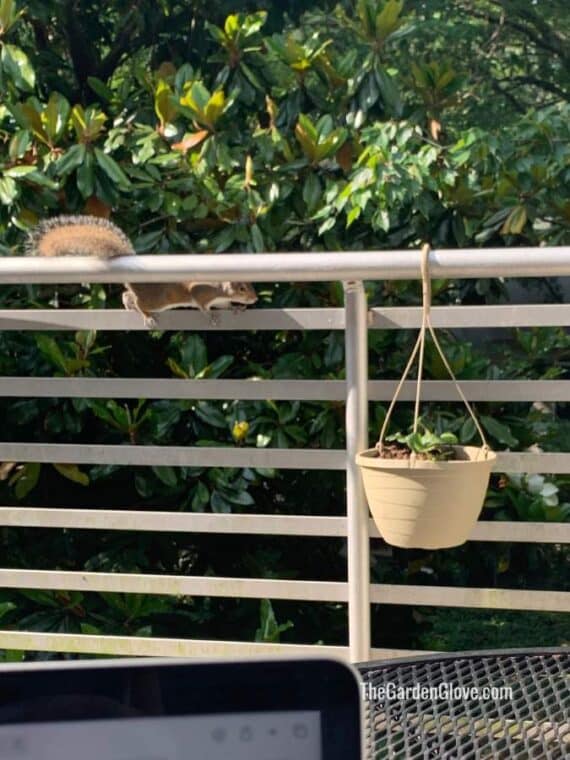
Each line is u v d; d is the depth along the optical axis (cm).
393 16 354
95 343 348
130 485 360
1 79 345
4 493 354
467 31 668
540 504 299
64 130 331
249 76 360
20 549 358
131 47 486
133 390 268
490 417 312
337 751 87
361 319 245
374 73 350
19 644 272
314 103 359
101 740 87
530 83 714
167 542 362
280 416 319
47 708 87
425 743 145
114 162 325
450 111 579
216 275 234
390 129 336
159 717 87
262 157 342
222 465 264
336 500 357
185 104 335
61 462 271
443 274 224
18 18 365
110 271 238
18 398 348
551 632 402
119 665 88
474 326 247
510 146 337
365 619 250
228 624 362
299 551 367
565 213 336
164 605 334
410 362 228
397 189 313
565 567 367
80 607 333
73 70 478
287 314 258
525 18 702
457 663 171
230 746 87
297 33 414
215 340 357
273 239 342
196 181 337
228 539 366
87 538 359
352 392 246
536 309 244
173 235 342
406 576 356
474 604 254
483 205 341
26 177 316
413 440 218
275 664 88
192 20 480
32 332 346
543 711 153
